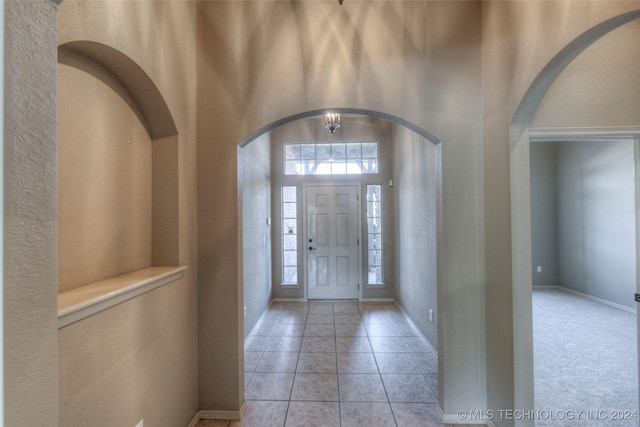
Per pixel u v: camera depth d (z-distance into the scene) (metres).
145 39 1.49
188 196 1.93
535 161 5.61
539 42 1.47
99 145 1.39
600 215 4.73
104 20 1.21
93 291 1.19
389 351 3.04
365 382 2.48
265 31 2.08
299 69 2.07
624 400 2.21
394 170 4.63
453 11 2.05
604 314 4.16
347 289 4.85
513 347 1.68
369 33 2.06
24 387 0.59
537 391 2.33
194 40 2.04
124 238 1.56
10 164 0.57
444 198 2.04
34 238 0.62
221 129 2.07
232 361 2.05
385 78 2.06
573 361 2.82
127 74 1.49
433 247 2.95
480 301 2.02
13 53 0.58
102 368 1.19
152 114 1.73
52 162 0.66
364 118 4.78
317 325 3.77
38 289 0.63
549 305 4.55
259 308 3.86
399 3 2.07
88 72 1.33
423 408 2.15
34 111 0.62
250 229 3.47
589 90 1.85
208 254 2.06
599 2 1.17
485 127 2.00
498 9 1.81
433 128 2.04
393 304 4.61
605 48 1.85
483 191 2.03
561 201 5.47
